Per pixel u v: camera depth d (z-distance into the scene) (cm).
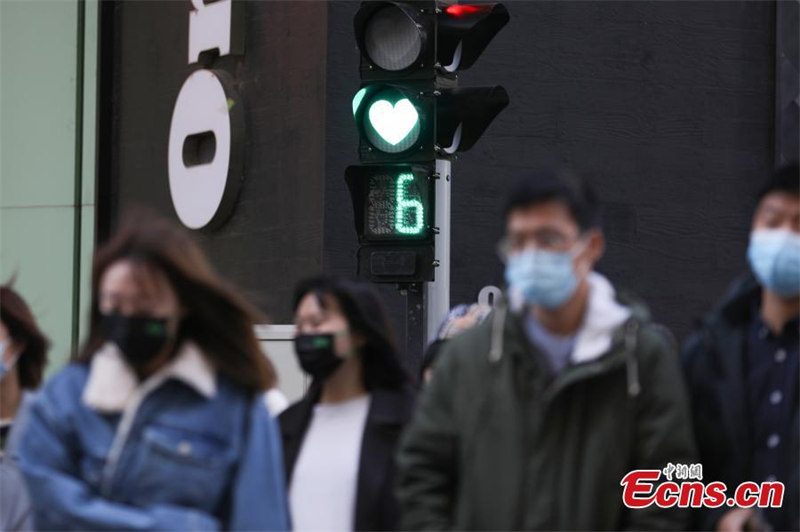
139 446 1117
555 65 3322
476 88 2216
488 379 1179
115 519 1095
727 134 3469
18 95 3844
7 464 1469
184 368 1129
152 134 3628
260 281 3291
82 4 3781
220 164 3350
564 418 1159
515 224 1150
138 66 3691
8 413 1614
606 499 1151
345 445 1506
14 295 1608
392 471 1484
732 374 1217
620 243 3356
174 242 1134
